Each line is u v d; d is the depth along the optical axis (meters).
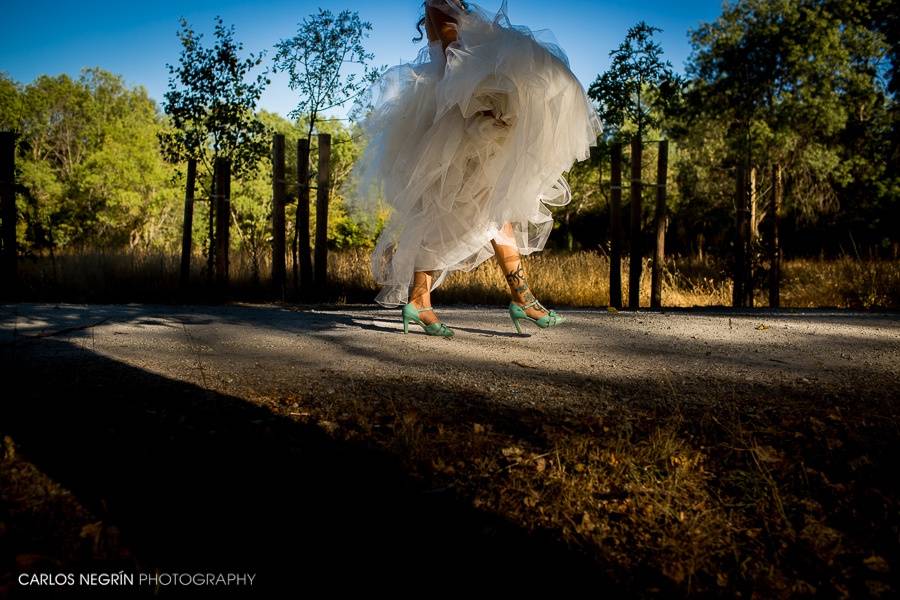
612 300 6.73
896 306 8.23
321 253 7.06
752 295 8.09
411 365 3.21
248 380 2.76
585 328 4.74
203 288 7.57
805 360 3.56
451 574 1.43
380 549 1.51
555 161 3.69
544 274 8.84
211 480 1.76
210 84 7.94
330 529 1.58
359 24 8.26
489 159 3.78
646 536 1.60
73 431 2.04
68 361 2.97
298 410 2.35
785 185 23.20
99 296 7.15
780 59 22.59
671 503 1.75
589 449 2.06
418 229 3.97
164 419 2.17
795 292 9.66
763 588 1.41
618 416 2.42
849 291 9.00
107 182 29.55
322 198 6.98
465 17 3.73
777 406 2.57
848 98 22.88
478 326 4.75
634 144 6.57
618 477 1.86
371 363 3.23
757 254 8.39
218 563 1.42
